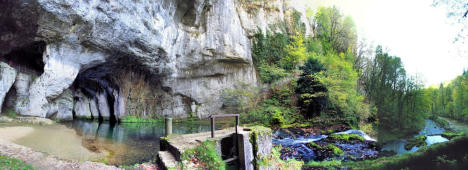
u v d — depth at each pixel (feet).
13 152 21.04
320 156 40.57
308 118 63.31
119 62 61.67
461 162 29.22
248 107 75.41
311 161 37.63
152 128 63.21
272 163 27.27
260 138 26.53
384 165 34.09
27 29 38.88
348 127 59.11
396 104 61.77
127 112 77.41
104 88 84.28
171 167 19.47
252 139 25.77
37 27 38.60
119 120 77.46
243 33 83.51
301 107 65.41
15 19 36.86
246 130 27.58
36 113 44.21
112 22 45.57
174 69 73.77
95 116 92.68
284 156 39.91
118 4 44.93
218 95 82.64
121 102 76.69
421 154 32.89
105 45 49.88
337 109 65.21
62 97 75.46
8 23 37.55
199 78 83.10
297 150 42.93
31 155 21.44
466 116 39.37
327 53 86.22
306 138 50.49
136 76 73.82
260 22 87.71
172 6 62.34
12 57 45.93
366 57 80.89
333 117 63.93
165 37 61.11
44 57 43.50
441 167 29.91
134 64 64.80
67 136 38.19
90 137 43.16
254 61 86.22
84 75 67.10
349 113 63.46
